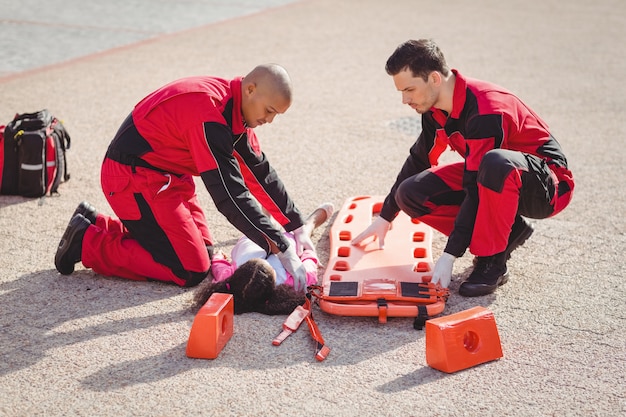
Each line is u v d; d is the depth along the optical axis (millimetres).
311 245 4070
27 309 3643
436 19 12398
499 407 2945
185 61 9062
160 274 3875
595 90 8211
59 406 2920
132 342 3375
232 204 3605
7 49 9336
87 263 3924
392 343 3404
